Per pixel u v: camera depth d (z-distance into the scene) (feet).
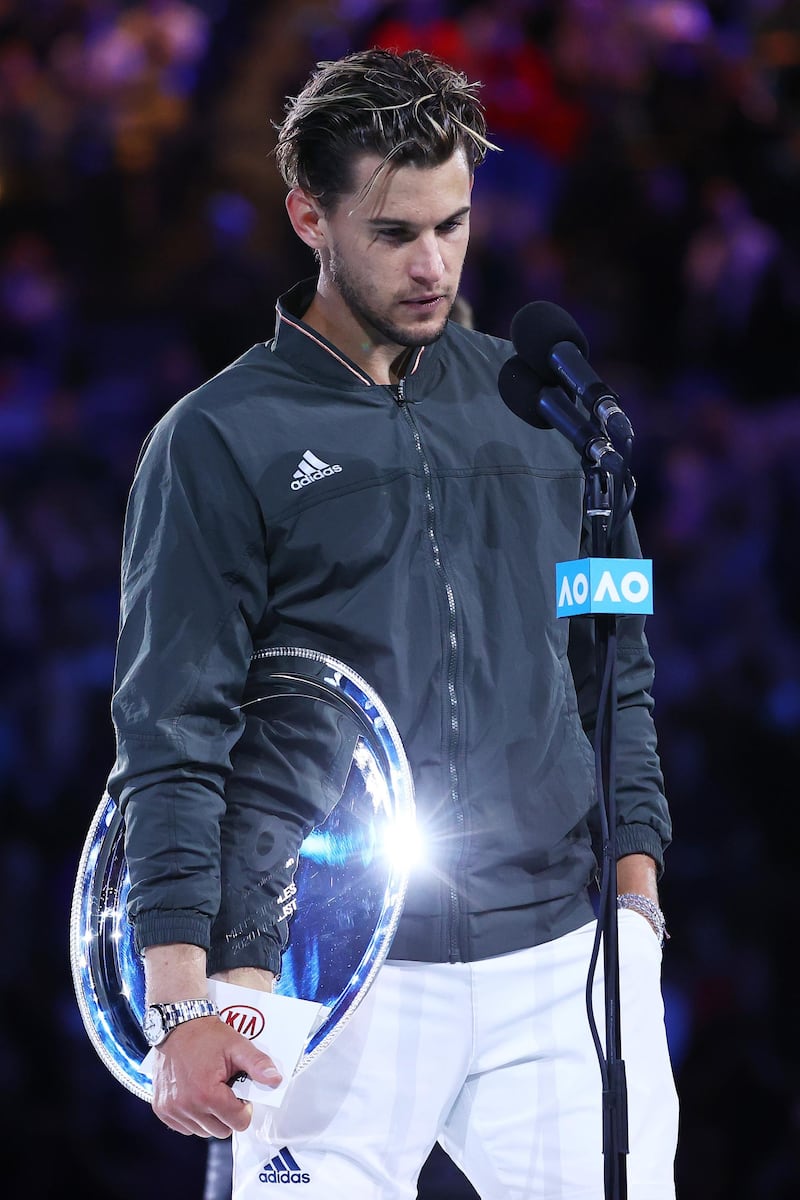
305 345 22.26
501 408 23.00
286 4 92.32
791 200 82.48
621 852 23.06
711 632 68.13
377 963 20.45
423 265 21.24
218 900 20.42
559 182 82.84
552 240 83.05
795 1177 48.83
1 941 57.98
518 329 21.68
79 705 67.31
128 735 20.65
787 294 80.18
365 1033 21.29
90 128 88.69
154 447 21.95
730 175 83.46
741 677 65.62
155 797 20.36
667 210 82.53
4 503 75.77
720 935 58.03
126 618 21.36
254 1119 21.49
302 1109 21.26
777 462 72.90
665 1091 22.00
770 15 88.07
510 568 22.12
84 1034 54.85
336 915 20.97
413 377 22.59
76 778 66.03
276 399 22.04
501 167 80.64
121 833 21.83
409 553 21.67
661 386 80.23
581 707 23.63
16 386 82.94
